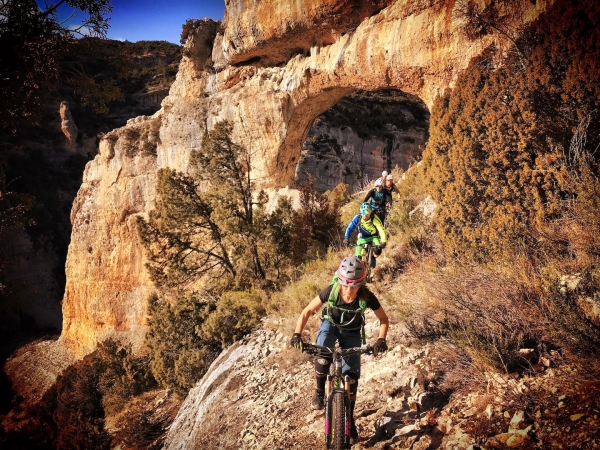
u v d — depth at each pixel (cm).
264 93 2453
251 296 1156
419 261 846
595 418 348
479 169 732
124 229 3941
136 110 10388
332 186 6650
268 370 782
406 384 525
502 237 674
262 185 2583
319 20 1942
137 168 3772
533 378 425
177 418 955
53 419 2116
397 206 1141
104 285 4162
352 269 395
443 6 1416
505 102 709
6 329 6956
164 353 1383
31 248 7938
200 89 3166
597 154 625
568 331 425
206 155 1583
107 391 1950
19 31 1130
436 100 905
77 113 9819
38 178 8856
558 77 657
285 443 531
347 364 425
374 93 8038
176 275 1574
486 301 536
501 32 1111
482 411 419
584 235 512
